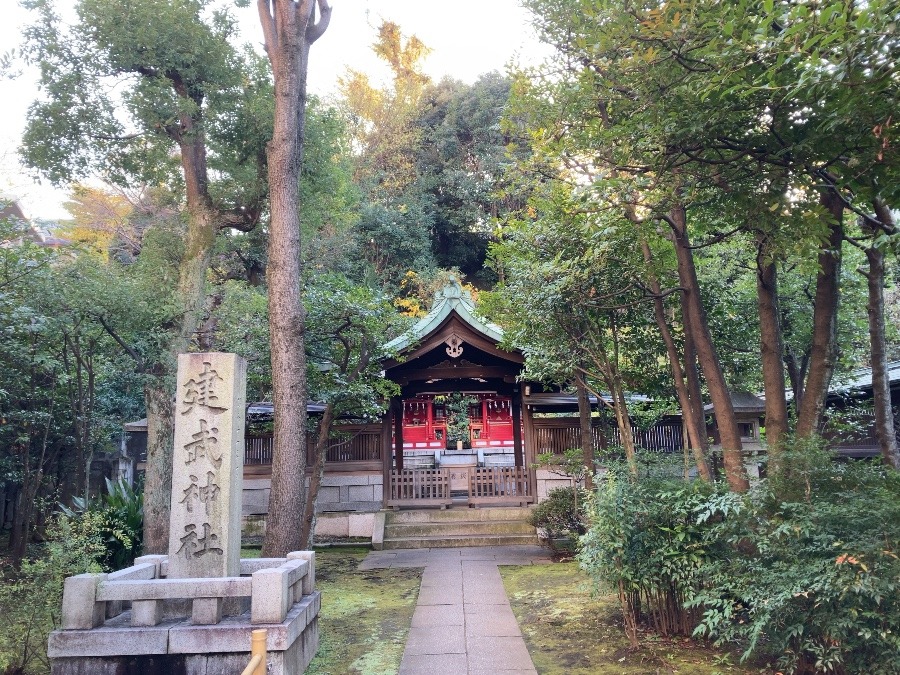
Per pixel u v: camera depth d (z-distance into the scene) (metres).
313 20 9.75
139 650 4.73
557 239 8.67
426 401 18.84
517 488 13.89
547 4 7.56
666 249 8.98
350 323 10.74
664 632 6.10
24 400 11.18
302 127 9.23
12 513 14.66
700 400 7.93
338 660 5.84
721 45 5.57
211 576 5.66
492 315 11.25
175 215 13.30
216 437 5.91
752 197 6.32
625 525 5.84
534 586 8.72
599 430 14.02
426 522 13.31
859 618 4.38
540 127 8.79
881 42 4.28
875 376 7.28
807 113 5.68
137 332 10.13
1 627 5.60
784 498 5.27
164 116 10.80
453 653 5.96
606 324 10.16
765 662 5.27
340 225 23.64
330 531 13.41
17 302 8.70
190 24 10.82
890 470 5.41
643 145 6.36
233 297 14.02
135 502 10.53
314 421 12.47
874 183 5.67
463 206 32.66
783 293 11.19
